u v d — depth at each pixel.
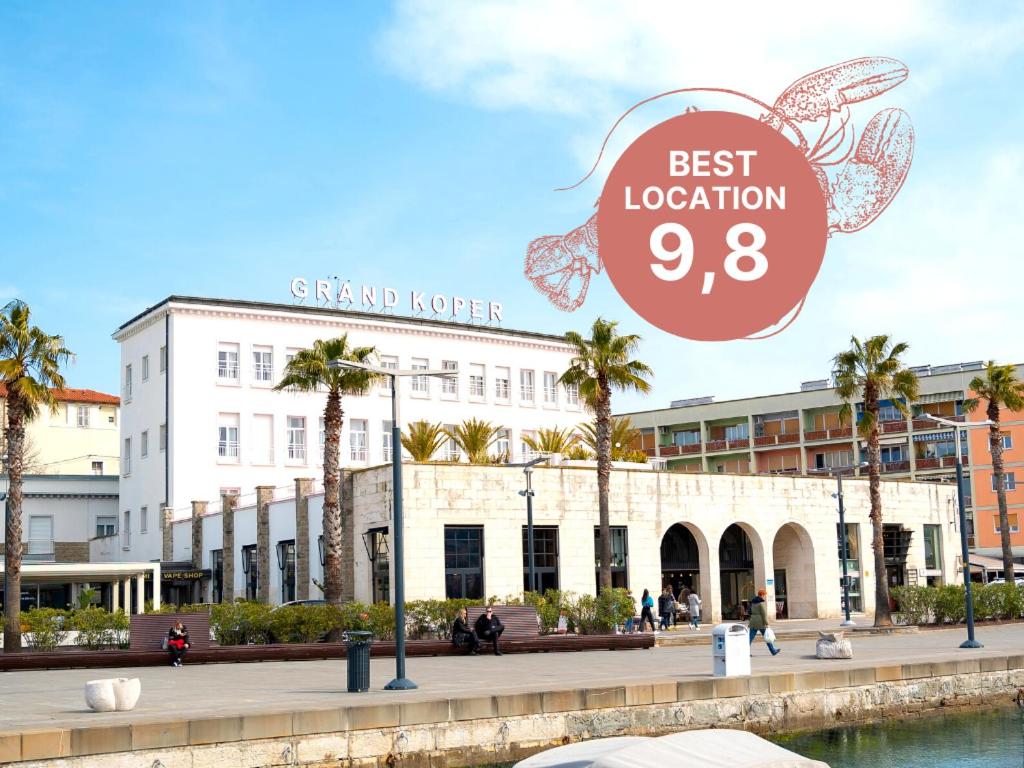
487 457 55.62
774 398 99.94
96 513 73.38
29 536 71.25
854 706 26.38
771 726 24.84
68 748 17.03
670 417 105.62
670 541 55.56
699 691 24.03
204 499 65.38
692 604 50.88
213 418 66.19
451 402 75.00
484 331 77.12
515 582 47.84
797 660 31.14
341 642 36.59
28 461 78.88
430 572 45.88
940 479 91.06
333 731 19.41
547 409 79.75
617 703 22.80
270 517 54.38
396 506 24.89
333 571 41.66
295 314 69.19
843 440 95.69
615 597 44.00
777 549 60.28
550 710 21.91
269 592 53.84
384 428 71.94
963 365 96.19
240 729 18.50
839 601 59.38
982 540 89.31
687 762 9.84
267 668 31.28
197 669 31.31
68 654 31.98
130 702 20.52
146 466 68.19
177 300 65.88
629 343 47.78
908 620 50.81
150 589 59.16
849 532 61.06
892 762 21.27
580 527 50.22
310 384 43.03
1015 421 88.81
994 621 53.34
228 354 67.38
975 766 20.75
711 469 103.44
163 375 66.62
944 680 28.33
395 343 73.38
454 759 20.58
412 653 34.69
